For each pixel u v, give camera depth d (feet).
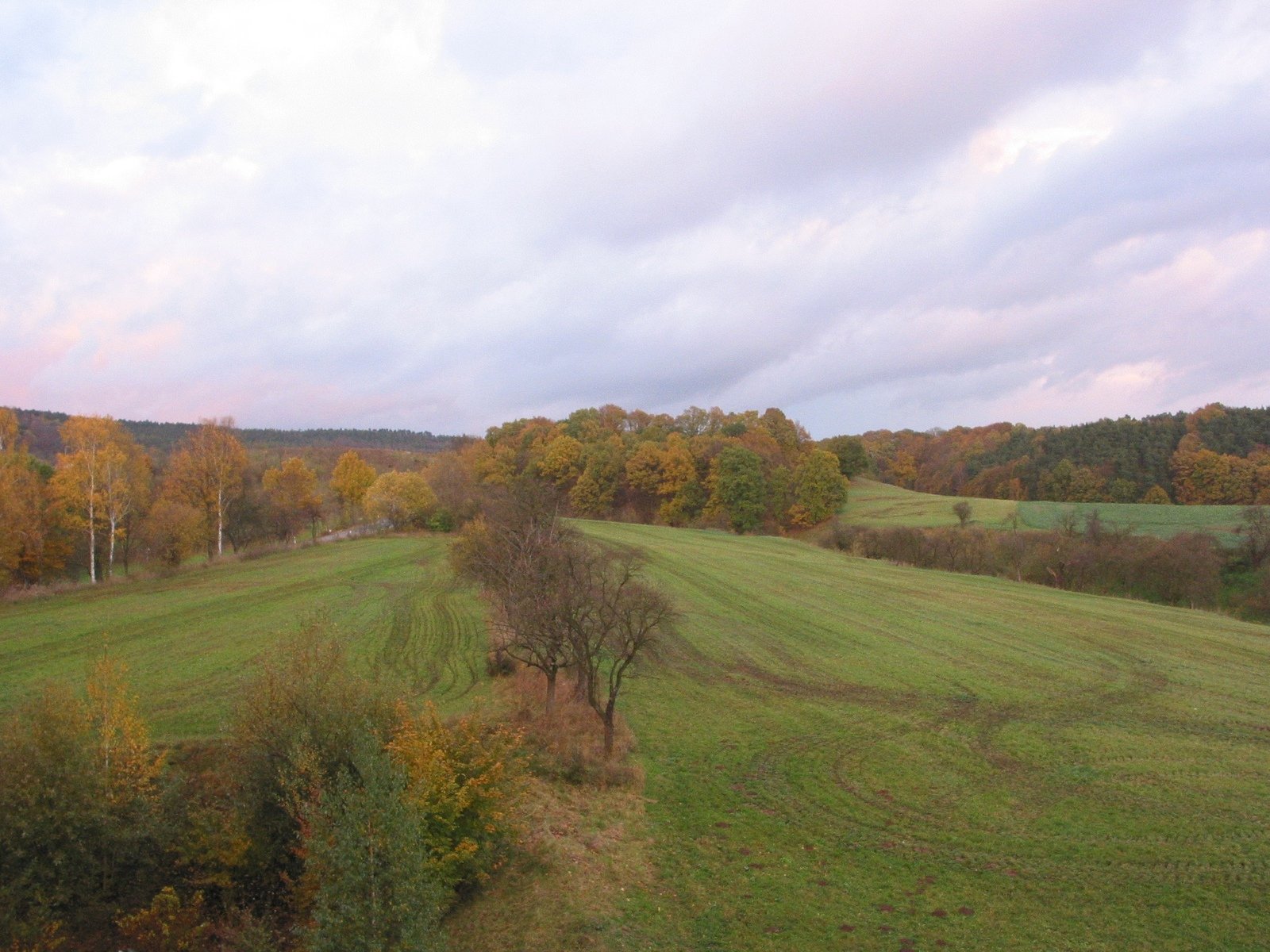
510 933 54.29
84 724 56.65
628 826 72.18
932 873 64.39
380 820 44.73
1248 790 78.69
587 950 51.93
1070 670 124.26
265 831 59.06
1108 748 90.94
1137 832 70.33
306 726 60.23
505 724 91.25
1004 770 85.61
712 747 92.22
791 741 94.38
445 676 112.88
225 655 114.52
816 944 54.49
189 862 57.00
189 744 77.56
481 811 59.77
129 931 50.78
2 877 50.70
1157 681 118.01
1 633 127.54
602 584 93.25
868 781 83.05
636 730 96.94
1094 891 61.05
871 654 134.62
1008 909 58.80
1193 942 53.98
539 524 133.08
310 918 53.11
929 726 99.45
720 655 132.57
